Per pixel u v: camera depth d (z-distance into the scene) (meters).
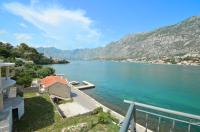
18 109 26.89
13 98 30.11
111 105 54.19
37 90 48.16
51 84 48.75
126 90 79.00
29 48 189.25
